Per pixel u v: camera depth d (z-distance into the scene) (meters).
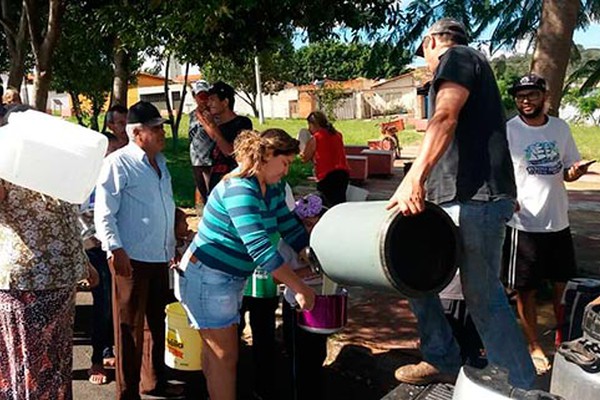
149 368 4.10
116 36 9.09
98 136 2.91
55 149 2.77
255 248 3.05
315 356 3.69
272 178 3.21
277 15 7.31
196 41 7.78
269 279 3.81
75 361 4.64
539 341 4.55
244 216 3.07
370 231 2.54
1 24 9.70
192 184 12.90
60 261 3.04
